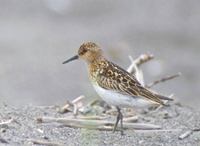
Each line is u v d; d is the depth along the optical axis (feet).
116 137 39.34
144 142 38.73
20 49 76.33
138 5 91.71
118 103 39.01
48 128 39.70
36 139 36.86
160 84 68.33
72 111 44.47
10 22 85.92
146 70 71.56
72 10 89.92
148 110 45.98
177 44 80.38
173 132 41.11
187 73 72.02
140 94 38.22
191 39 81.97
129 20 87.30
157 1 92.27
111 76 39.11
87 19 87.81
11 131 38.11
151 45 79.41
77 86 65.57
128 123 41.50
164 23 86.38
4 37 80.28
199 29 84.84
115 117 43.73
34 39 79.92
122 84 38.63
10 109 43.16
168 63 74.08
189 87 67.92
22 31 82.79
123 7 91.15
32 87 65.05
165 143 38.81
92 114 44.14
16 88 64.23
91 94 55.88
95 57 40.73
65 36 81.25
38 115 42.60
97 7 90.63
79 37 81.05
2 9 89.92
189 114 45.80
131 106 38.99
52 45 77.92
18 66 71.05
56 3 90.68
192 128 42.19
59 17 88.43
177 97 63.87
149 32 83.46
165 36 82.48
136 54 76.07
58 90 64.28
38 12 89.45
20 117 41.39
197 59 75.97
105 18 88.07
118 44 78.23
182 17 88.43
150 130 41.24
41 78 67.72
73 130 39.88
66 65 72.02
